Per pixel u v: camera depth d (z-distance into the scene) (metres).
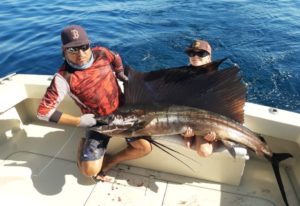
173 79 2.44
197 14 8.64
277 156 2.57
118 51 6.36
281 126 2.68
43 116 2.47
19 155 3.07
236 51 6.71
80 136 3.31
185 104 2.46
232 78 2.40
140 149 2.67
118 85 2.72
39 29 6.99
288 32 7.58
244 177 2.82
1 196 2.66
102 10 8.51
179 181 2.78
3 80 3.24
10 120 3.26
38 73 5.38
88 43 2.46
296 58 6.38
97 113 2.63
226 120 2.44
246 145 2.50
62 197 2.65
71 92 2.56
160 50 6.53
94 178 2.78
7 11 8.13
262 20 8.31
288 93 5.33
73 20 7.62
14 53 5.96
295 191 2.70
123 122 2.42
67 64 2.54
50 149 3.14
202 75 2.41
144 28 7.56
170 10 8.89
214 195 2.65
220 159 2.63
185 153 2.69
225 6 9.38
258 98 5.18
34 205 2.59
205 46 2.72
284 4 9.62
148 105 2.45
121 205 2.58
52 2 8.95
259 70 5.98
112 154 2.93
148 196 2.65
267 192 2.68
